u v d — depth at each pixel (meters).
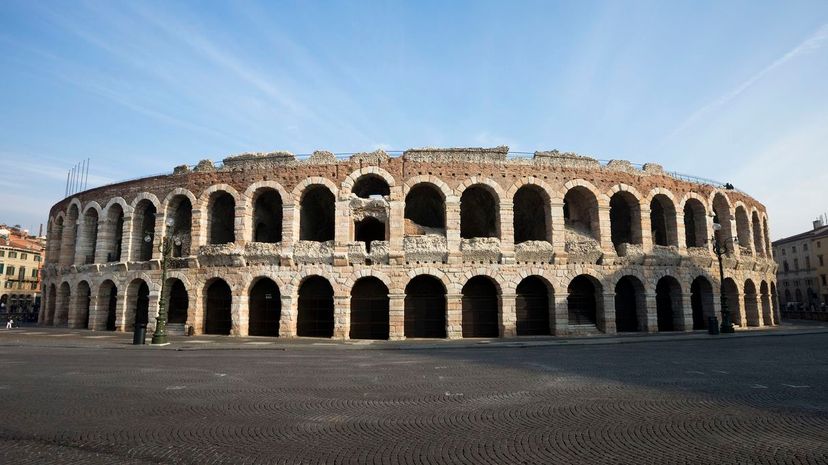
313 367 21.30
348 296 38.00
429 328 39.00
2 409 12.77
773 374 18.42
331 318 39.59
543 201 42.09
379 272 37.94
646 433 10.41
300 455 9.07
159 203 43.75
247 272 39.47
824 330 42.84
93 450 9.36
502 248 38.62
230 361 23.62
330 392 15.23
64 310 52.91
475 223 46.19
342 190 39.44
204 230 41.88
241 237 40.09
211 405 13.34
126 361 23.41
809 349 27.59
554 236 39.44
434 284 39.47
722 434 10.30
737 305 47.06
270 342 34.09
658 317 44.09
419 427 11.02
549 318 39.53
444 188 39.12
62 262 52.00
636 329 41.97
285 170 40.38
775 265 55.34
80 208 50.12
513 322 37.88
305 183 39.94
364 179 43.22
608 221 40.81
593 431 10.59
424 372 19.59
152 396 14.59
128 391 15.38
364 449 9.42
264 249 39.31
